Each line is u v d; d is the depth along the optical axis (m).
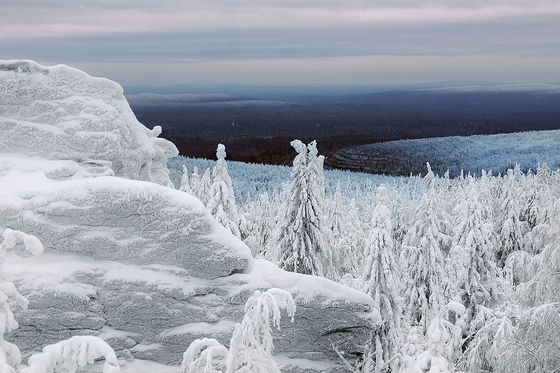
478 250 25.53
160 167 20.02
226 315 13.96
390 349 17.12
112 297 13.40
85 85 17.41
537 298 16.59
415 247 27.95
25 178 15.36
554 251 16.09
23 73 16.88
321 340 14.53
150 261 13.91
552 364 15.01
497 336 16.53
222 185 26.20
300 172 22.53
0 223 13.60
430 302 26.59
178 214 13.96
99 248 13.73
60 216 13.75
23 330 12.85
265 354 8.66
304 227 22.69
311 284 14.45
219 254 14.10
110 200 13.76
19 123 16.53
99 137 16.80
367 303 14.62
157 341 13.61
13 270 13.08
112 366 7.08
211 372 8.55
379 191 18.62
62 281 13.15
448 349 12.67
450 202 43.69
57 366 7.28
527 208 37.25
